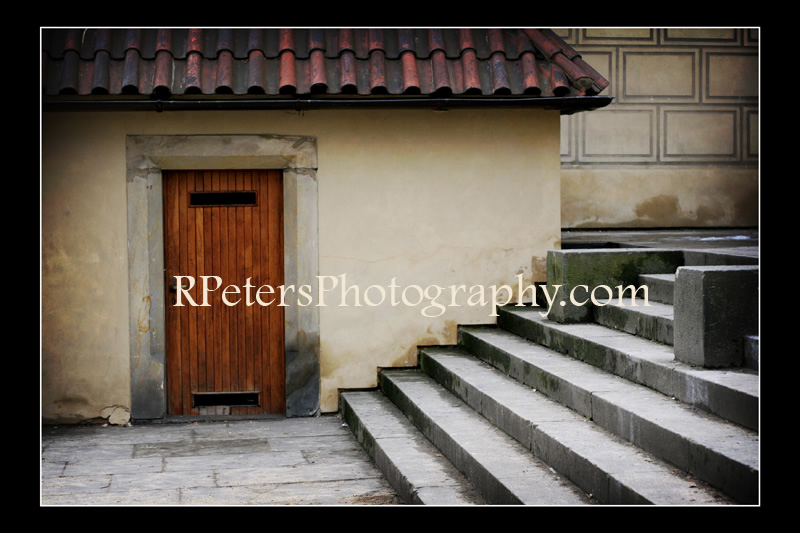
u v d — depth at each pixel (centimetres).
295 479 662
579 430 543
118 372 856
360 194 877
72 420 852
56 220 842
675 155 1197
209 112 853
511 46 874
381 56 843
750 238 1045
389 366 888
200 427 845
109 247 851
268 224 878
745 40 1202
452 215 890
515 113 895
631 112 1187
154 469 698
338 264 877
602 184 1184
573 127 1177
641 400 540
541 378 652
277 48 846
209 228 873
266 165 866
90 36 830
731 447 436
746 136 1209
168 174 867
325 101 825
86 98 816
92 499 620
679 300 566
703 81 1199
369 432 711
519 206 898
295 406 877
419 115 881
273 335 884
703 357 539
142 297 854
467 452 568
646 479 448
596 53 1180
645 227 1195
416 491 548
